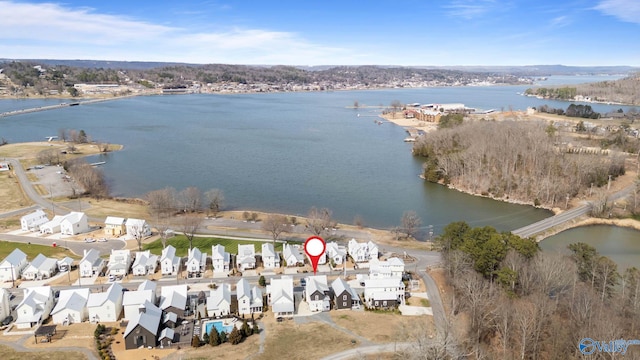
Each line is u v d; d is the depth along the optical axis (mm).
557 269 103625
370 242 138500
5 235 150000
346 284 112188
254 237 152875
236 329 94375
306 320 102938
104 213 173625
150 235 152875
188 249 140250
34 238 148250
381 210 187375
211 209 179625
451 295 113062
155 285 114688
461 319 101438
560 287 103438
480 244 115312
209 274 125812
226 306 104812
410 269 128875
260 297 106938
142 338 91875
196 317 103938
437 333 89062
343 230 162000
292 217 170000
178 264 126688
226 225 164125
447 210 187625
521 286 104875
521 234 158125
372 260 128250
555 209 186125
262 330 98688
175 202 184375
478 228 123000
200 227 160750
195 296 112750
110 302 101938
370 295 109062
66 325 100875
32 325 99438
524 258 110812
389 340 94375
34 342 93500
